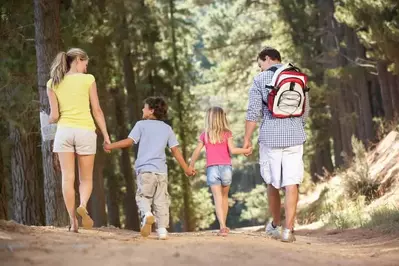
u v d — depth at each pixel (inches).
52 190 730.2
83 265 305.6
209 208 2640.3
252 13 2070.6
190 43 2261.3
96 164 1291.8
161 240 423.2
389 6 1065.5
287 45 1780.3
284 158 478.6
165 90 2091.5
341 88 1653.5
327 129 1765.5
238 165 2886.3
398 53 1061.1
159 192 452.1
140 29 1780.3
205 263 325.1
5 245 335.0
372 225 767.1
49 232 419.2
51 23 754.8
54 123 466.9
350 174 1216.2
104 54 1228.5
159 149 454.9
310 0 1771.7
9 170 1125.7
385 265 360.8
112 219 1688.0
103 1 1206.3
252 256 357.7
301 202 1581.0
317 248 457.1
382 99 1477.6
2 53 929.5
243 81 2150.6
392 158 1190.9
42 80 745.6
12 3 941.2
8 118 928.9
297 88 467.2
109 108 1653.5
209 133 531.2
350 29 1549.0
